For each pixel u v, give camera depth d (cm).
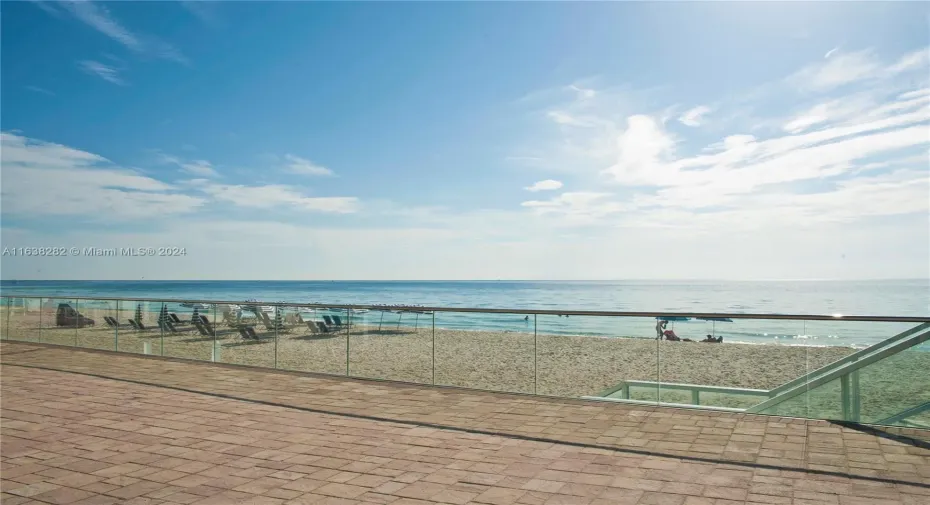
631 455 578
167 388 955
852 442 611
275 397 881
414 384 976
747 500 453
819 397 712
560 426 696
